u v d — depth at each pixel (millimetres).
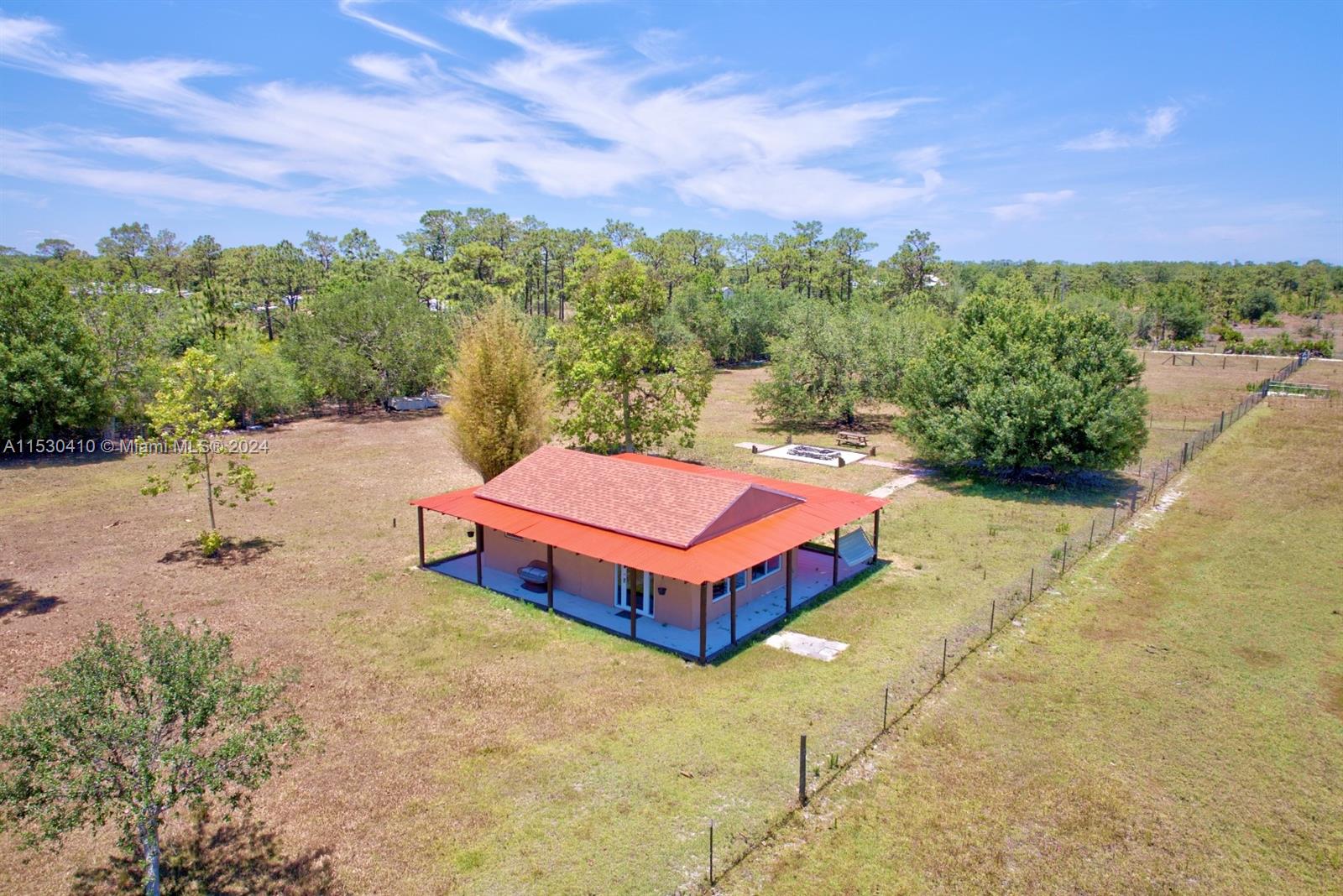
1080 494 30828
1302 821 11820
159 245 105625
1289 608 19547
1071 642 17938
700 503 20562
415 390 55594
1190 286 117750
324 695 15836
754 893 10461
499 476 24797
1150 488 31125
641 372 38281
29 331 39531
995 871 10820
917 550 24797
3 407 37562
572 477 23703
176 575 23062
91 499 31641
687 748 13828
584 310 37188
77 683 9055
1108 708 15070
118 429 44375
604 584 20859
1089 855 11125
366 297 53719
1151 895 10383
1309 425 42969
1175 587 21031
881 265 106062
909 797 12430
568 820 11969
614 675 16750
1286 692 15578
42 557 24641
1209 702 15242
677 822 11875
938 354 34688
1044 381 30500
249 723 14594
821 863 10992
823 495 24359
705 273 112812
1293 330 104438
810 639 18469
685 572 17484
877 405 52750
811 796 12445
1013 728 14406
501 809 12242
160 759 9617
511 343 29516
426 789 12742
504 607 20641
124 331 43875
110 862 11250
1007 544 25109
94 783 8867
